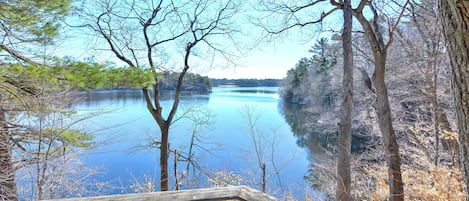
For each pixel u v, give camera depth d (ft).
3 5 10.75
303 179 27.76
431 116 21.31
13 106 13.88
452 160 14.89
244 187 5.39
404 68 22.95
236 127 43.80
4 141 13.50
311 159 34.24
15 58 12.12
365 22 15.60
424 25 18.37
